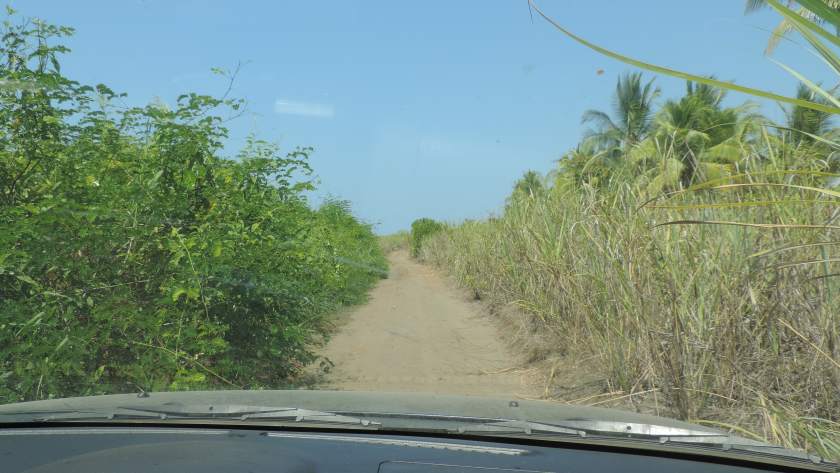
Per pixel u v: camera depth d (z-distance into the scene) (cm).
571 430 213
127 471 174
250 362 576
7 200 455
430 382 643
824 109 128
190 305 520
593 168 731
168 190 531
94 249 462
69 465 182
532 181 1013
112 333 480
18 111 447
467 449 200
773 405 418
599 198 657
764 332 473
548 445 208
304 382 638
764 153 475
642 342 514
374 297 1478
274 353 582
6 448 207
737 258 471
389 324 1046
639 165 631
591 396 530
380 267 2011
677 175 539
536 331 827
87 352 429
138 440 210
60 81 449
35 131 457
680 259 501
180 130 522
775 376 456
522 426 216
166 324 504
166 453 191
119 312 452
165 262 500
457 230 1905
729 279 470
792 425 372
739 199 462
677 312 484
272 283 611
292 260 710
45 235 433
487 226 1375
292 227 755
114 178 502
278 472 173
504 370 697
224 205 584
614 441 204
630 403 495
